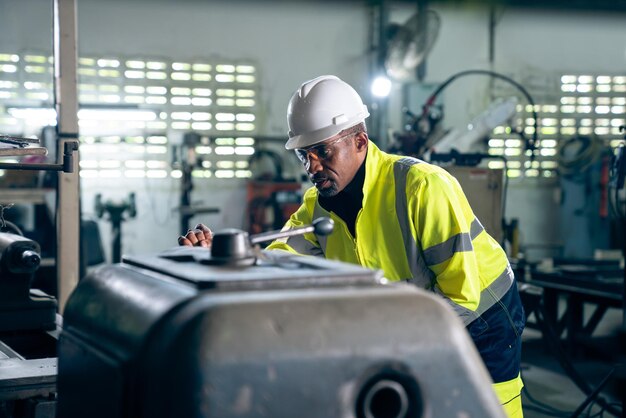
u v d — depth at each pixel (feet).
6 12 24.81
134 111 26.40
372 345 3.26
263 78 27.84
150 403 3.14
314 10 28.32
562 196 28.81
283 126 28.12
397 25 27.66
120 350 3.46
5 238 7.80
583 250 28.19
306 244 7.19
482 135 20.51
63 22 10.18
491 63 29.84
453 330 3.40
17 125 24.86
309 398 3.16
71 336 4.06
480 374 3.44
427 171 6.38
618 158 11.92
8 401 5.56
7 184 20.81
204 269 3.74
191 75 27.04
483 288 6.57
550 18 30.27
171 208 26.78
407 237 6.40
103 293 3.97
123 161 26.21
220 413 3.04
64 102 10.26
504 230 18.17
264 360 3.10
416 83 29.01
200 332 3.06
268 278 3.42
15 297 7.64
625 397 11.14
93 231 21.52
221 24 27.32
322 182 6.55
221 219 27.43
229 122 27.53
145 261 4.11
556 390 15.52
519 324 6.73
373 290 3.41
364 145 6.58
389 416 3.31
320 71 28.48
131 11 26.32
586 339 17.56
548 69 30.37
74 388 3.98
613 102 30.94
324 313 3.23
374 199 6.53
